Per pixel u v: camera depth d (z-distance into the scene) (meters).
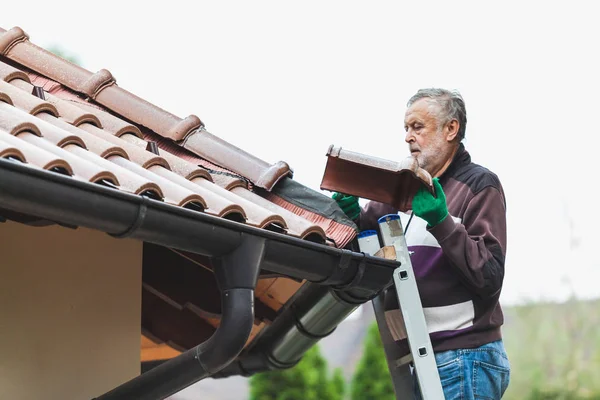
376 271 5.22
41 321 4.95
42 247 5.02
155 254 6.32
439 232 5.18
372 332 13.26
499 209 5.50
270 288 6.39
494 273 5.30
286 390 12.96
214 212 4.47
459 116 5.69
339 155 5.18
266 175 5.63
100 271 5.29
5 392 4.73
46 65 6.25
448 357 5.39
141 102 6.11
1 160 3.47
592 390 18.48
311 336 6.07
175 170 5.23
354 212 5.76
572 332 19.69
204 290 6.27
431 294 5.46
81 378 5.09
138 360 5.40
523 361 19.30
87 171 3.94
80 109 5.35
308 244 4.80
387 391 12.97
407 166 5.03
